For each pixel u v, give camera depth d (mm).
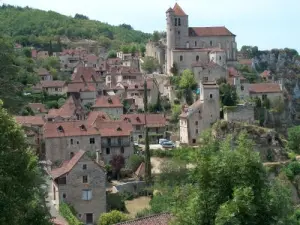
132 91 168250
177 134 147500
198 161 36500
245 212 32875
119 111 151875
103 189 90688
